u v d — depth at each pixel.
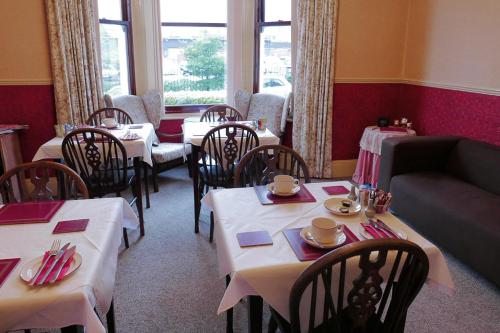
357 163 4.39
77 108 4.06
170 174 4.63
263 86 5.03
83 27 3.97
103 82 4.49
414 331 2.05
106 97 4.28
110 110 4.11
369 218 1.71
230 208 1.82
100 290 1.34
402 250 1.20
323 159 4.50
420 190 2.98
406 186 3.12
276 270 1.35
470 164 3.15
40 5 3.74
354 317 1.26
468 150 3.20
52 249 1.45
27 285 1.25
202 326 2.08
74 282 1.27
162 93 4.83
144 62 4.71
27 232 1.58
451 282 1.51
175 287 2.41
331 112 4.38
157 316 2.15
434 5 3.89
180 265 2.66
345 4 4.17
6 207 1.80
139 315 2.15
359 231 1.60
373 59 4.39
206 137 2.94
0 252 1.43
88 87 4.10
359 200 1.87
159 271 2.58
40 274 1.29
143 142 3.13
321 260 1.17
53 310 1.21
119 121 4.31
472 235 2.45
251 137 3.08
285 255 1.43
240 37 4.79
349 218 1.73
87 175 2.86
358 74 4.40
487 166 2.99
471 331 2.06
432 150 3.35
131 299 2.29
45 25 3.80
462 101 3.58
